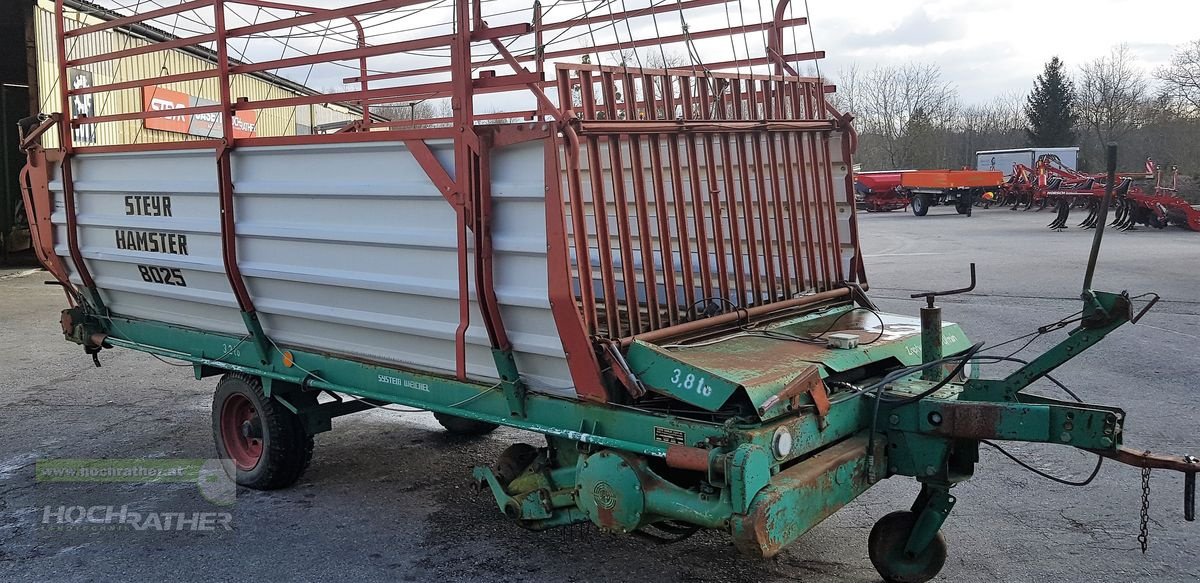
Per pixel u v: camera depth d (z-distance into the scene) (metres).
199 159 5.53
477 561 4.76
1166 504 5.44
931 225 31.06
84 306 7.00
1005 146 74.94
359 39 6.11
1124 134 63.97
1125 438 6.65
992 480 5.91
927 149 68.56
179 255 5.86
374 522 5.36
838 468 3.83
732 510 3.48
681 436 3.76
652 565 4.66
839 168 5.61
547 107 3.76
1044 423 3.75
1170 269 16.11
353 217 4.78
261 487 5.89
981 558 4.72
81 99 15.31
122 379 9.39
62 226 6.70
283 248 5.19
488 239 4.10
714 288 4.78
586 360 3.95
